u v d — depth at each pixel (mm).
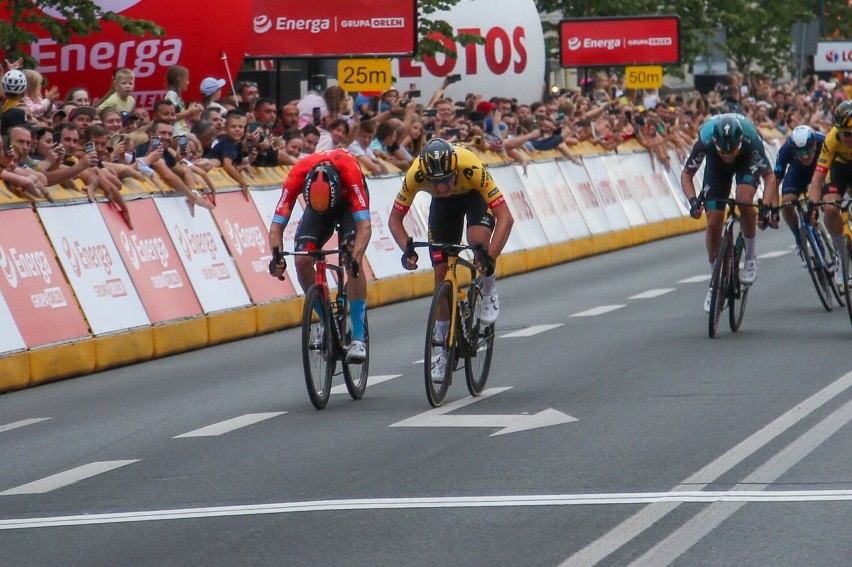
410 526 11438
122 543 11422
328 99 32438
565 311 26953
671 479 12609
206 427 16688
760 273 32188
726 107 56750
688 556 10273
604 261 38500
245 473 13898
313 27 40906
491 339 18234
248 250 27031
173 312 24391
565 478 12844
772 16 92938
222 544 11203
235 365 22609
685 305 26859
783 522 11031
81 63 35969
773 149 60562
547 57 78750
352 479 13320
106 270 23266
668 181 47625
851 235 23047
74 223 22938
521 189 37219
